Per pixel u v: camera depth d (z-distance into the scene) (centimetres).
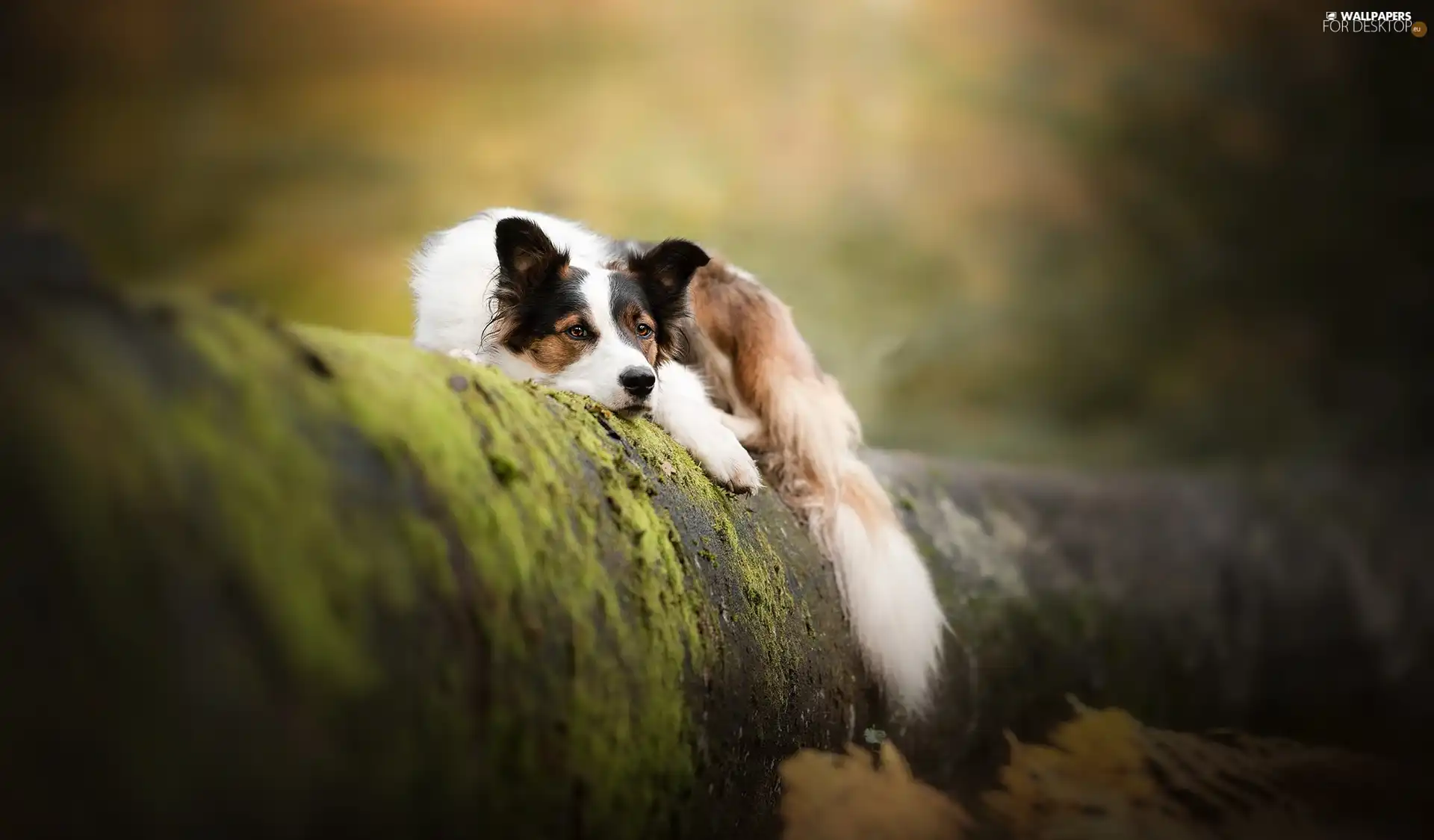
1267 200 1248
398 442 168
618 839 188
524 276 396
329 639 135
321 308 994
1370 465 1091
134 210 1030
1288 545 644
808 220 1139
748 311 488
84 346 127
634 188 1106
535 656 175
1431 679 628
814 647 346
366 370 177
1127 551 615
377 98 1078
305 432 150
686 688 225
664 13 1130
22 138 1041
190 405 135
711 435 369
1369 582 645
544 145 1098
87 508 115
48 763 104
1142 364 1159
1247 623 624
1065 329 1154
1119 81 1188
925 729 448
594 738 184
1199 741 349
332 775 129
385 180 1060
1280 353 1175
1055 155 1176
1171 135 1193
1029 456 1081
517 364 392
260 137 1064
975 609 541
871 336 1113
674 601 234
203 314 151
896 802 290
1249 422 1143
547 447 216
